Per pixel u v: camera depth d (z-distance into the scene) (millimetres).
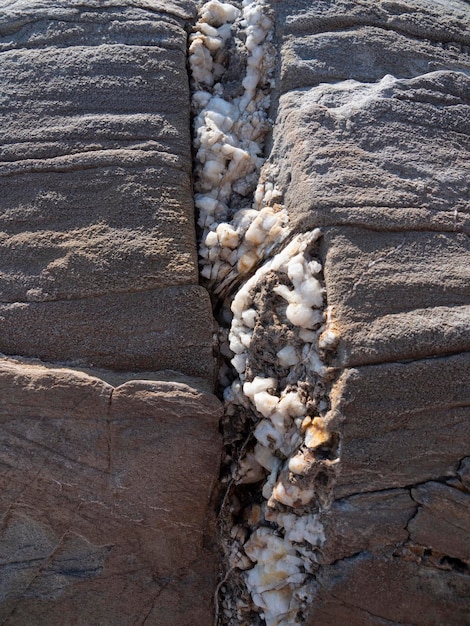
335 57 678
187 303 624
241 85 692
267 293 610
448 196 622
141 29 667
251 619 664
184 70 676
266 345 616
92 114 641
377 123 631
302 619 622
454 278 595
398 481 574
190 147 669
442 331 572
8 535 623
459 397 571
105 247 616
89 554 627
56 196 624
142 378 608
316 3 688
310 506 603
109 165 630
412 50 692
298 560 619
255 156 686
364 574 591
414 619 605
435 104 658
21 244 618
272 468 632
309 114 627
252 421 651
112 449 601
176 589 647
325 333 572
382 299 577
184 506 619
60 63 649
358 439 569
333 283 580
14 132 635
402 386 566
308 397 593
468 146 655
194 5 706
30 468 601
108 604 638
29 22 664
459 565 597
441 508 576
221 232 645
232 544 655
